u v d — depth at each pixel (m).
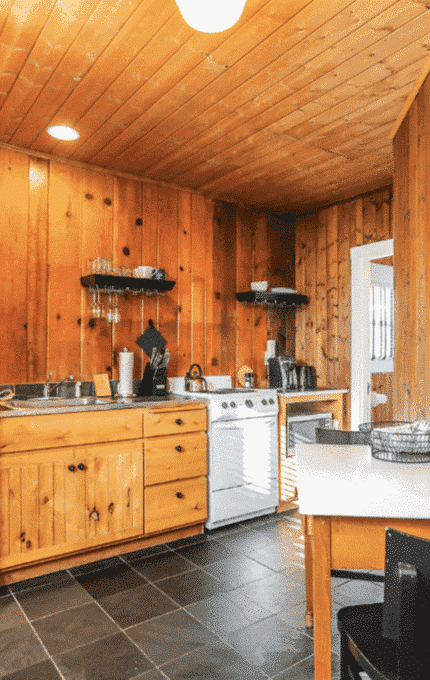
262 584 2.23
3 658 1.67
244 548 2.67
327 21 1.78
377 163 3.14
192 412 2.85
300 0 1.66
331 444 1.80
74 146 2.85
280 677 1.56
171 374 3.49
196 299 3.66
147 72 2.09
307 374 3.89
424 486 1.21
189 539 2.82
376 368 4.80
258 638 1.79
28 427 2.25
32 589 2.19
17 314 2.83
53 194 2.98
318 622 1.10
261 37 1.86
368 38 1.88
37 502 2.27
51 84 2.19
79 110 2.43
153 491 2.66
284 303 4.02
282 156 3.02
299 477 1.29
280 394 3.33
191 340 3.62
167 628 1.86
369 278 3.79
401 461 1.47
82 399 2.88
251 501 3.11
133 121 2.55
